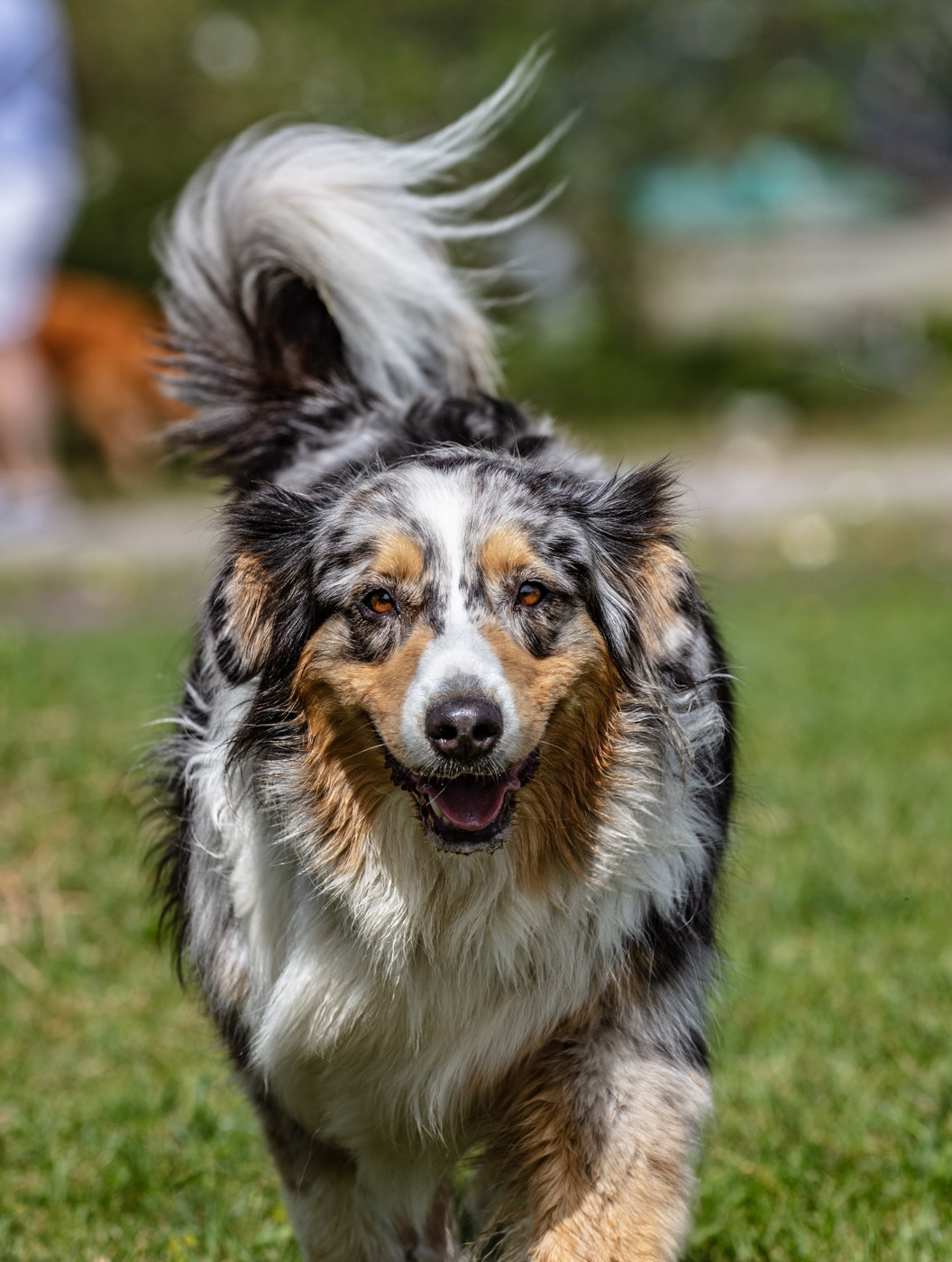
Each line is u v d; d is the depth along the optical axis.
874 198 30.05
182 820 4.57
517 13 23.83
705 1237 4.38
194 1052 5.69
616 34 24.59
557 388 24.78
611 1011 3.96
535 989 3.95
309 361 5.65
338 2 23.67
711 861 4.32
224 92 22.22
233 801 4.14
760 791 7.38
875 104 32.91
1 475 15.23
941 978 5.83
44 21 12.70
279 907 4.10
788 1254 4.30
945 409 24.36
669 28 24.98
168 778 4.76
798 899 6.54
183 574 14.28
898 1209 4.48
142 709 8.29
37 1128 5.11
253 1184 4.84
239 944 4.25
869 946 6.17
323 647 3.99
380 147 5.88
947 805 7.56
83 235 22.16
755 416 23.62
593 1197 3.78
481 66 22.83
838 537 15.15
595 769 4.01
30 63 12.73
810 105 25.81
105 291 20.61
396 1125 4.14
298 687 4.05
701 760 4.34
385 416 5.19
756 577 14.32
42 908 6.57
